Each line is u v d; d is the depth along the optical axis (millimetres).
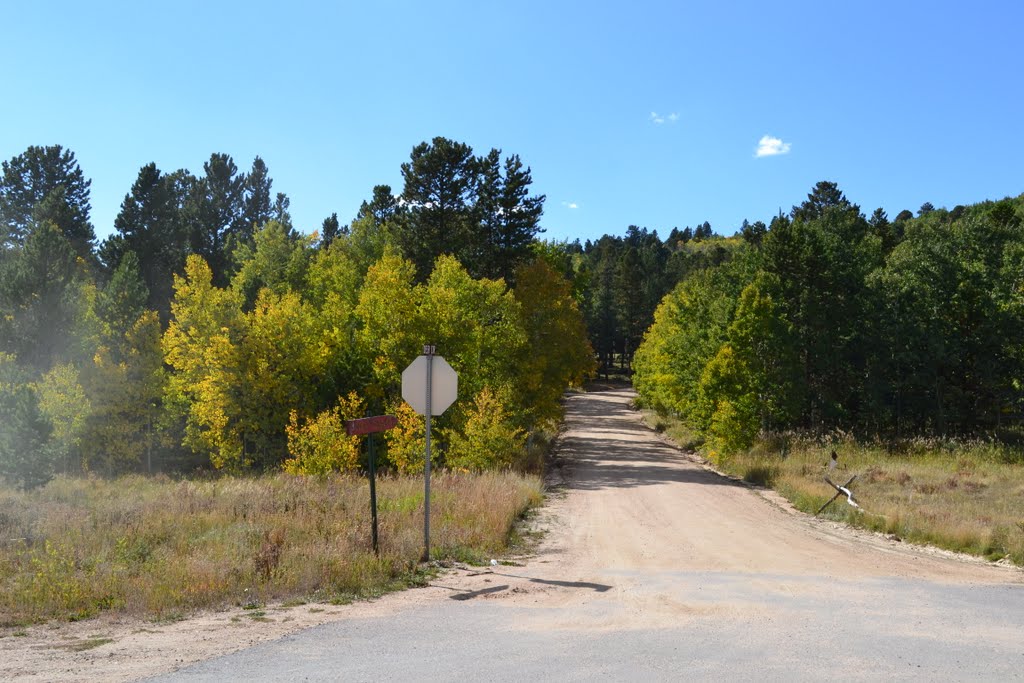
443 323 32406
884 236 76438
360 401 29109
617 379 122125
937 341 41000
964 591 9930
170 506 15242
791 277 44812
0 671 5875
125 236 67000
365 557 10531
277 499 15695
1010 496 20766
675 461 36438
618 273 130125
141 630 7398
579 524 17000
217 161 80875
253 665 6035
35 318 38750
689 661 6242
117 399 36250
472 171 53281
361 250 61219
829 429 44469
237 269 71562
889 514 16453
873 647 6789
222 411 34656
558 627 7590
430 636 7109
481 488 18469
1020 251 44000
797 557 13023
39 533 12289
